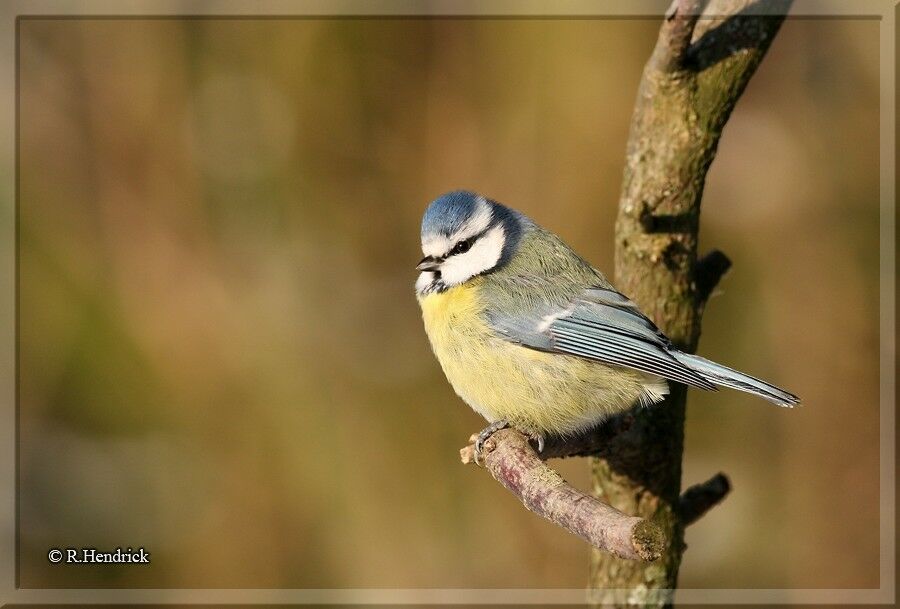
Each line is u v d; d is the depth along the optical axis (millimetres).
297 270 11703
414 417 11445
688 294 6969
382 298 11727
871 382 11281
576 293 7445
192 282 11539
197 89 11727
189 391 11281
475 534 11039
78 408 11234
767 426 11445
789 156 11836
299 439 11242
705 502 7172
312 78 11797
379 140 11852
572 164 11523
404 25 11789
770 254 11711
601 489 7172
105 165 11594
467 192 8141
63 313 11336
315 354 11531
